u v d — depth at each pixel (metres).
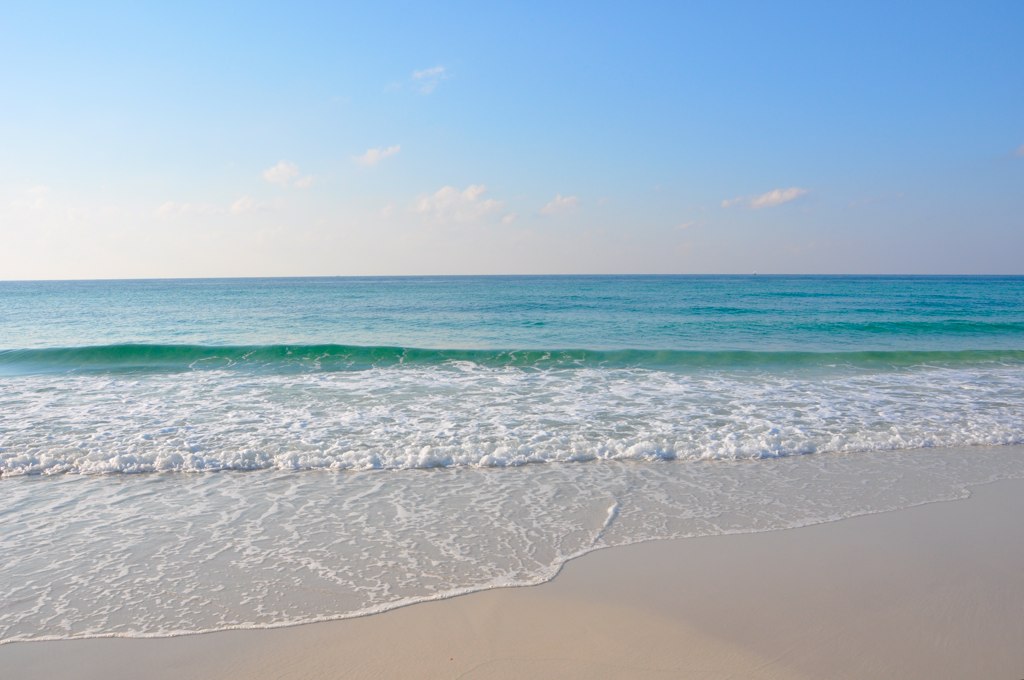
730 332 23.23
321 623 4.36
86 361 15.62
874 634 4.23
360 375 13.90
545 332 23.52
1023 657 3.98
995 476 7.63
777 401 11.41
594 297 53.31
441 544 5.66
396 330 24.45
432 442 8.80
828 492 7.06
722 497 6.89
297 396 11.68
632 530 5.98
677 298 51.00
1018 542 5.73
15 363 15.42
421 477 7.57
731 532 5.95
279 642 4.14
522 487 7.22
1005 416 10.35
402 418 10.11
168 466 7.84
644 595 4.75
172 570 5.15
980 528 6.05
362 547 5.60
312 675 3.79
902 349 18.55
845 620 4.41
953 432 9.44
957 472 7.77
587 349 16.92
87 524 6.12
